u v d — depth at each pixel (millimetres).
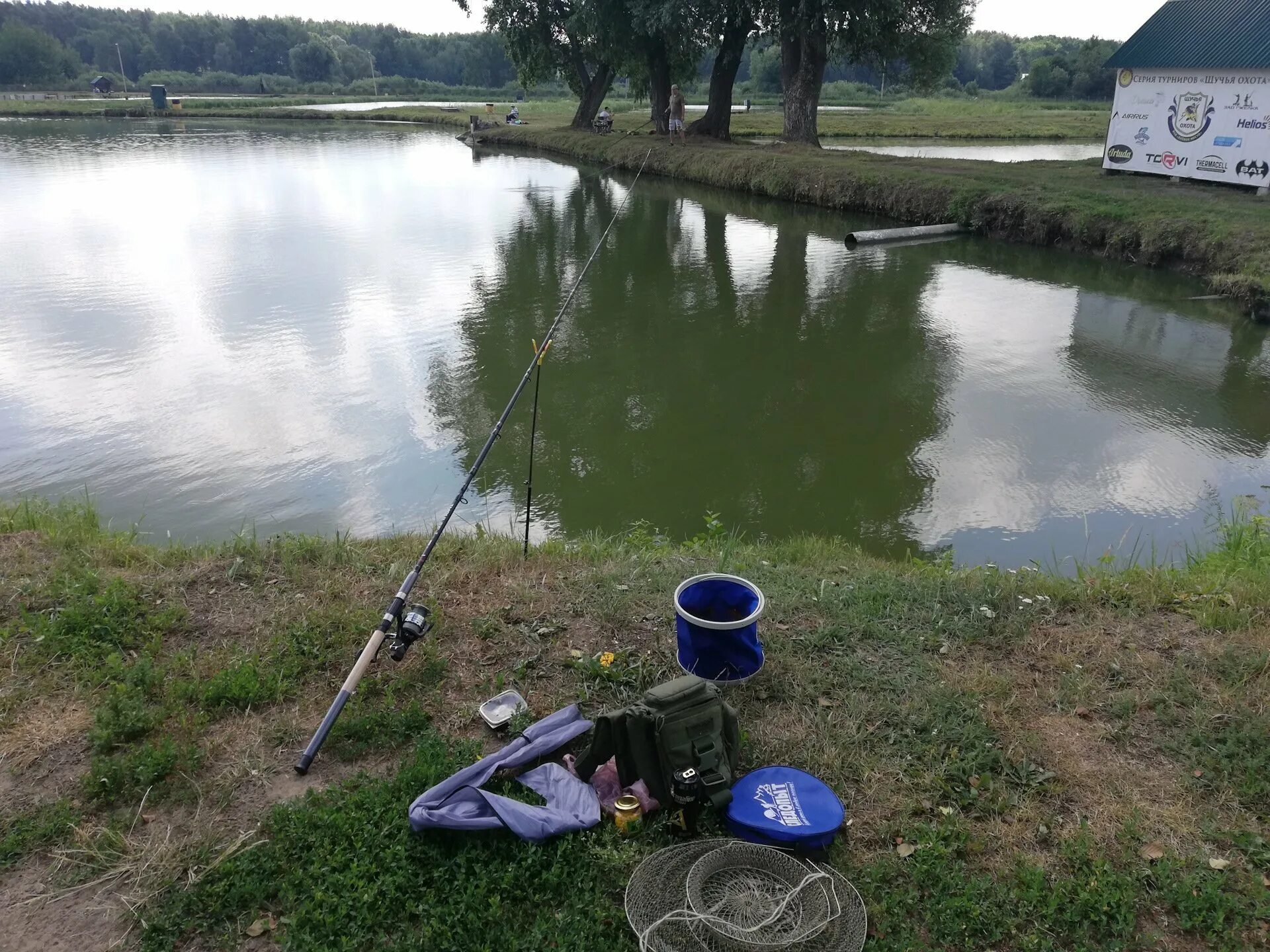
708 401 9867
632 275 15391
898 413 9531
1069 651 4051
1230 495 7699
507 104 76000
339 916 2596
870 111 56594
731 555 5410
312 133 48219
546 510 7602
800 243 17891
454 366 10883
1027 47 110688
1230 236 13852
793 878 2725
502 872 2748
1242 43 16344
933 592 4602
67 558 4773
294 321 12609
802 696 3650
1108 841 2938
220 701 3543
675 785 2885
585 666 3832
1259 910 2648
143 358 11039
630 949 2535
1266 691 3715
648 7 27812
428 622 3547
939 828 2955
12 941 2541
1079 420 9273
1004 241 17500
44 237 18156
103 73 115312
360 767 3260
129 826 2938
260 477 8031
